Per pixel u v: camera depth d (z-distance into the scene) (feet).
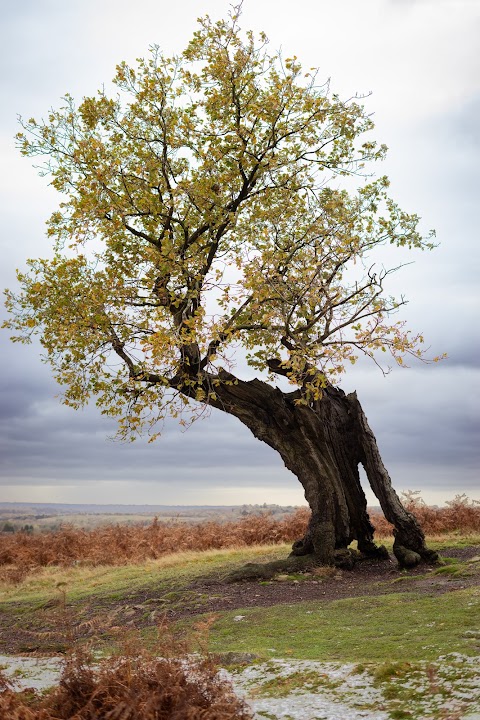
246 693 22.12
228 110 57.31
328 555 58.03
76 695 19.47
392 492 59.72
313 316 60.03
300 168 60.29
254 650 29.53
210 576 56.24
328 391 65.16
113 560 80.89
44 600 56.95
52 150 57.00
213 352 56.08
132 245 59.41
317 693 21.33
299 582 53.06
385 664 22.52
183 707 17.62
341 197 60.39
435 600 38.24
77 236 56.13
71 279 56.70
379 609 37.93
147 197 56.65
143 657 19.85
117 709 17.04
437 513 80.74
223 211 58.23
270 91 57.31
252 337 61.16
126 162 57.98
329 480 60.39
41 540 92.17
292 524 83.82
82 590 61.11
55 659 29.94
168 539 86.07
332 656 26.89
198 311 49.06
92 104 56.39
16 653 34.01
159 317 52.42
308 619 37.29
